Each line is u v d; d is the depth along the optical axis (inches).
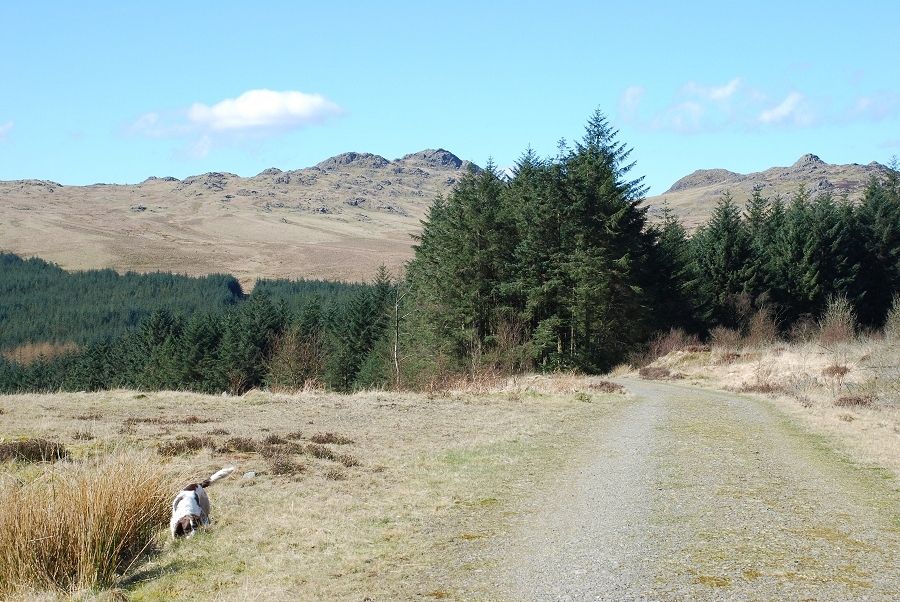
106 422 634.8
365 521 348.5
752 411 858.8
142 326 3698.3
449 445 579.8
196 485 346.9
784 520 349.7
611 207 1843.0
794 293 2411.4
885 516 359.9
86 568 268.2
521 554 295.6
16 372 4552.2
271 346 2972.4
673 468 489.7
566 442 604.7
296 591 254.1
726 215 2471.7
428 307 1966.0
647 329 2068.2
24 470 399.9
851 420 738.8
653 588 252.1
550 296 1823.3
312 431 638.5
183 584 264.7
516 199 2030.0
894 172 2898.6
